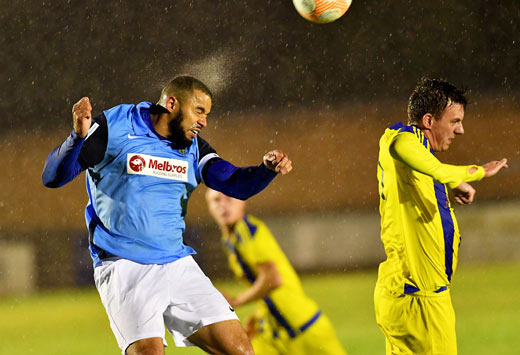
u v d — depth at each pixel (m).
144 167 12.66
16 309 37.00
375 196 57.84
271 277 15.77
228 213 15.97
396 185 13.17
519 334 21.59
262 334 16.19
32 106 57.78
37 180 55.72
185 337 13.05
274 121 60.41
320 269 49.16
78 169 12.17
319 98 60.31
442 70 58.88
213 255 47.66
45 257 50.00
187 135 13.01
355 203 57.59
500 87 57.84
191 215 49.09
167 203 12.98
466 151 56.97
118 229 12.71
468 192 12.64
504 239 45.50
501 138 56.62
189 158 13.32
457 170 12.61
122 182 12.62
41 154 56.91
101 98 56.84
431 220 12.91
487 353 19.08
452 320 13.08
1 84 57.97
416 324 12.98
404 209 13.06
